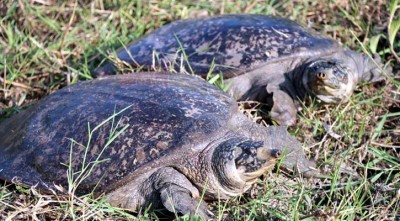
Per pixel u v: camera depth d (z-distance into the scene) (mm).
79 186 1901
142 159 1872
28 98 2463
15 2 2674
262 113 2305
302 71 2322
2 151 2039
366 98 2367
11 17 2676
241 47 2340
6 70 2488
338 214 1887
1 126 2152
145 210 1886
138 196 1900
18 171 1968
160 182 1876
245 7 2740
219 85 2311
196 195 1912
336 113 2275
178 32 2447
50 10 2707
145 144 1888
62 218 1890
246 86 2346
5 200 1956
